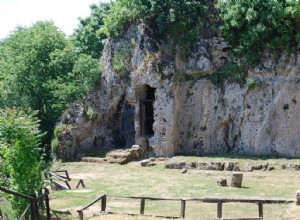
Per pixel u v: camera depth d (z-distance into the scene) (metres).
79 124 40.06
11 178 17.00
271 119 34.97
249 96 35.84
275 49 35.41
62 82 43.50
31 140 17.34
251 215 17.75
